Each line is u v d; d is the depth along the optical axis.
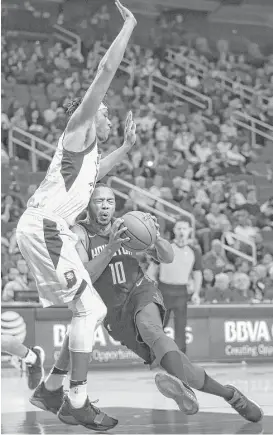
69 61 19.36
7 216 13.44
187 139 17.16
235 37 22.12
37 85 18.33
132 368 9.68
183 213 13.40
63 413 3.96
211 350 10.68
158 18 21.53
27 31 20.17
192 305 10.58
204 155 17.02
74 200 3.98
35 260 3.94
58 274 3.89
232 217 14.95
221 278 12.13
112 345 10.07
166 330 10.14
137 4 21.25
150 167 15.50
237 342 10.84
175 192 15.19
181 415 4.70
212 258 13.14
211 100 19.36
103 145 16.00
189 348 10.55
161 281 8.95
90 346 3.95
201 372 4.19
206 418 4.50
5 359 10.01
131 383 7.55
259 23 22.27
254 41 22.25
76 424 3.97
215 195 15.49
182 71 20.17
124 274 4.32
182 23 21.73
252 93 20.45
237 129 19.00
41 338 9.90
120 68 19.59
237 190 16.23
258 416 4.28
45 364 9.87
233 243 14.12
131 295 4.30
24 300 10.65
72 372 3.93
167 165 16.38
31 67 18.56
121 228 4.16
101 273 4.24
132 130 4.56
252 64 21.81
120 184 15.10
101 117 4.15
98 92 3.83
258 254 14.33
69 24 20.67
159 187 14.93
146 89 18.88
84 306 3.93
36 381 5.79
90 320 3.94
